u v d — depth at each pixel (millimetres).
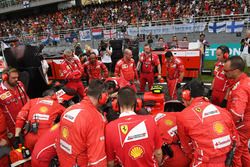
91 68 6484
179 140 2883
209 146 2480
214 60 11047
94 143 2309
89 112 2406
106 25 22109
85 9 30703
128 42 11320
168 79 6027
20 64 5484
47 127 3342
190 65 8234
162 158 2834
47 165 2900
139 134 2299
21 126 3473
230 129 2676
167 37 16453
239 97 3047
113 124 2377
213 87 4664
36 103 3500
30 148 3354
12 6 35469
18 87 4207
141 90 6809
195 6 22453
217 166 2500
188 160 2895
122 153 2299
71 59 5922
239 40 13695
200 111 2604
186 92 2762
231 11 19688
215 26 14727
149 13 24688
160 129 2934
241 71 3166
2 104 4074
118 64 6070
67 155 2418
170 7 24062
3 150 3414
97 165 2271
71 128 2355
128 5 27875
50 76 8828
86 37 18188
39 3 33875
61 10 33938
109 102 3518
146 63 6383
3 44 7590
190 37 15852
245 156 3336
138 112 3102
